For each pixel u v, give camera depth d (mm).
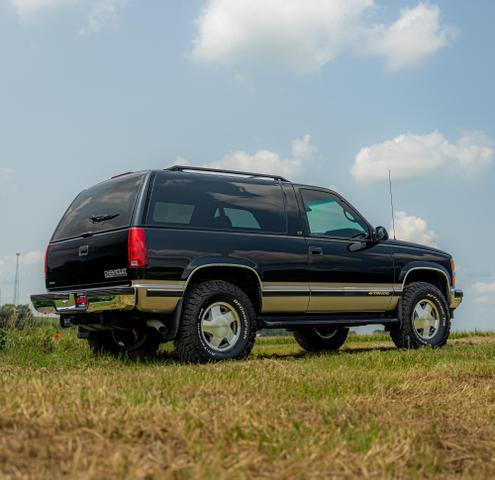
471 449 3482
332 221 8438
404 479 2939
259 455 3055
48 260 7914
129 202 7082
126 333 8500
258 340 12320
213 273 7504
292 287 7848
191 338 7070
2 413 3396
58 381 4848
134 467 2682
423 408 4359
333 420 3730
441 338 9250
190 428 3309
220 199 7508
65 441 3021
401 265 8938
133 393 4176
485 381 5703
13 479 2555
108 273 7070
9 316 10109
